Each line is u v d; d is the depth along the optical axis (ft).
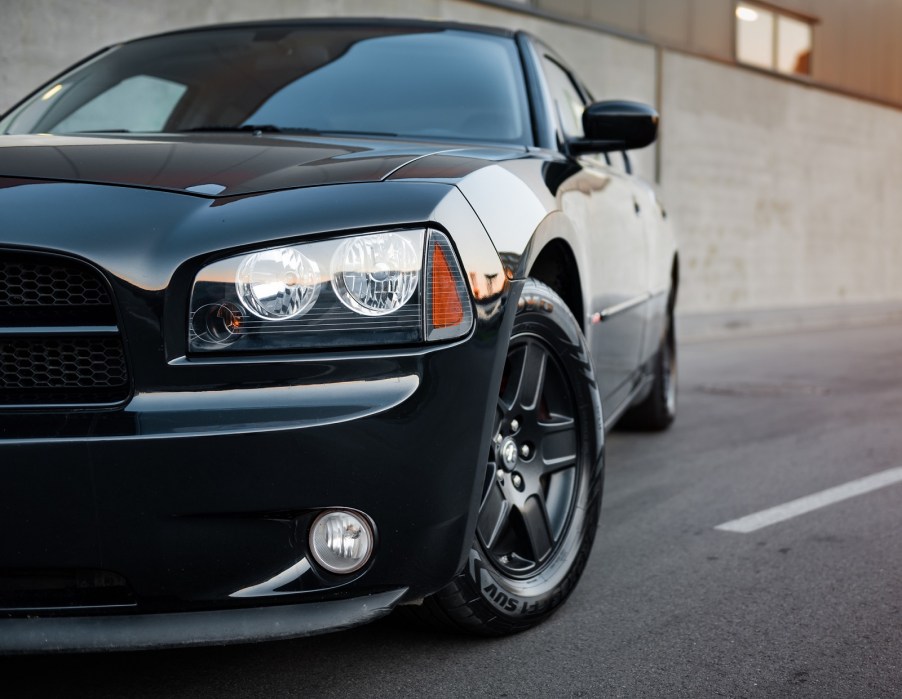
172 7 21.99
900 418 15.53
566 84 11.10
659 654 6.14
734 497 10.35
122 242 4.96
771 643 6.32
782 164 44.83
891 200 53.06
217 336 4.93
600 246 8.63
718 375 21.70
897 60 52.85
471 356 5.35
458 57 9.29
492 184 6.21
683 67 38.81
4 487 4.72
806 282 47.14
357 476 4.96
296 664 5.96
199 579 4.92
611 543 8.64
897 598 7.21
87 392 4.93
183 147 6.19
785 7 44.68
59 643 4.93
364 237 5.20
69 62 20.24
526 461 6.64
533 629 6.56
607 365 9.16
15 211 5.07
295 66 9.07
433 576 5.41
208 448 4.76
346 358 5.01
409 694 5.55
